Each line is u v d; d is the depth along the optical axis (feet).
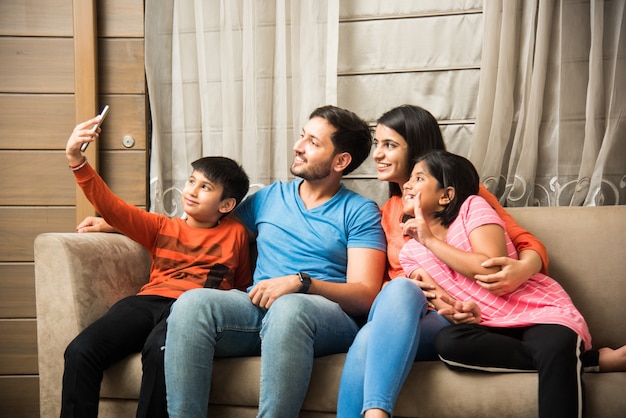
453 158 5.19
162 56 6.93
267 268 5.59
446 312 4.49
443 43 6.75
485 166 6.36
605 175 6.16
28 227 6.85
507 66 6.34
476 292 4.83
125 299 5.31
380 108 6.88
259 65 6.79
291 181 6.40
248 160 6.77
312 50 6.70
